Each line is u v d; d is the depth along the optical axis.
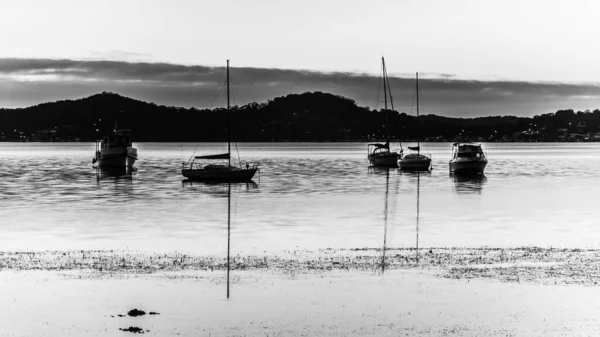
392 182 107.56
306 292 31.67
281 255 40.78
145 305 29.70
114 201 77.06
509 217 61.09
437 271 35.78
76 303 29.94
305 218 60.31
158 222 57.69
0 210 67.38
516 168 151.75
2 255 40.69
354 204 73.06
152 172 138.75
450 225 55.34
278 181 111.00
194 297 30.86
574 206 70.88
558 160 198.88
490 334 26.12
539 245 44.69
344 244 45.34
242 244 45.41
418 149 149.88
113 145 143.00
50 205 72.50
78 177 121.69
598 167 155.62
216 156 112.62
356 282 33.41
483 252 41.47
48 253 41.53
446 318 27.94
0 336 25.88
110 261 38.62
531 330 26.50
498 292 31.52
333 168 153.75
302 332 26.34
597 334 26.06
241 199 79.25
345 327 26.89
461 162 124.19
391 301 30.27
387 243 45.81
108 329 26.58
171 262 38.34
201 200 78.19
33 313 28.58
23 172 137.00
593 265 37.03
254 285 32.91
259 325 27.11
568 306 29.38
